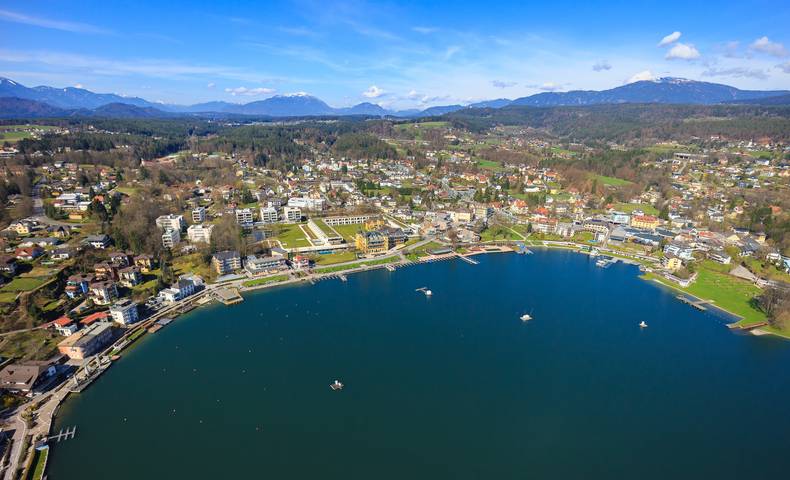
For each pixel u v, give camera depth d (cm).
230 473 11594
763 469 12212
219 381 15550
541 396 15188
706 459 12531
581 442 13075
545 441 13075
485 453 12544
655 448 12925
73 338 16875
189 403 14350
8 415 13300
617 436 13375
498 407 14562
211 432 13088
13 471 11206
